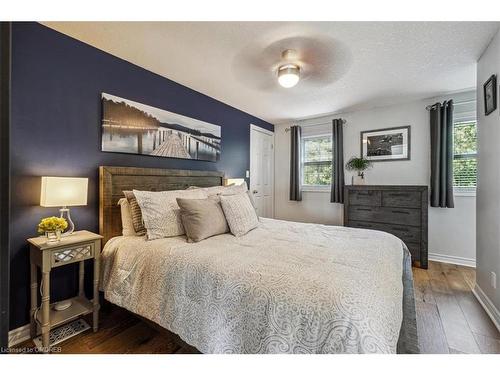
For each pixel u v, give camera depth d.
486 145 2.00
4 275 0.56
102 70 2.08
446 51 2.03
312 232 2.06
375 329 0.83
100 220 2.02
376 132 3.62
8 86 0.56
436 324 1.79
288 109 3.70
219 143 3.32
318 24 1.69
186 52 2.09
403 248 1.92
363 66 2.29
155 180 2.43
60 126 1.84
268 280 1.09
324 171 4.20
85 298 1.89
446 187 3.06
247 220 2.06
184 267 1.35
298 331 0.91
